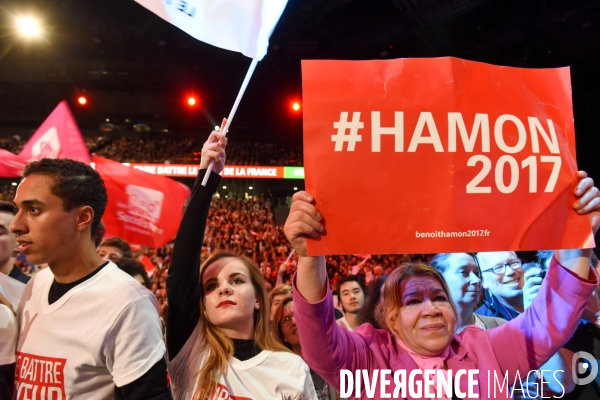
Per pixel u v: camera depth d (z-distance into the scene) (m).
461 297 1.97
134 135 20.97
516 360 1.31
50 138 2.94
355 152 1.02
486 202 1.03
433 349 1.24
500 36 10.66
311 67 1.04
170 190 3.27
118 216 3.24
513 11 10.09
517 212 1.04
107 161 3.26
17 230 1.15
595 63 10.19
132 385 1.09
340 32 12.45
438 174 1.03
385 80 1.05
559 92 1.11
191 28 1.16
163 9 1.14
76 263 1.21
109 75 16.92
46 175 1.17
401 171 1.02
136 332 1.13
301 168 17.70
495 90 1.08
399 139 1.03
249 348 1.39
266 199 18.95
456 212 1.02
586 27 9.48
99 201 1.28
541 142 1.08
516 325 1.37
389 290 1.37
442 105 1.05
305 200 1.00
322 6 10.71
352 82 1.04
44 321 1.17
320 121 1.02
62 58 15.36
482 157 1.05
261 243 12.12
